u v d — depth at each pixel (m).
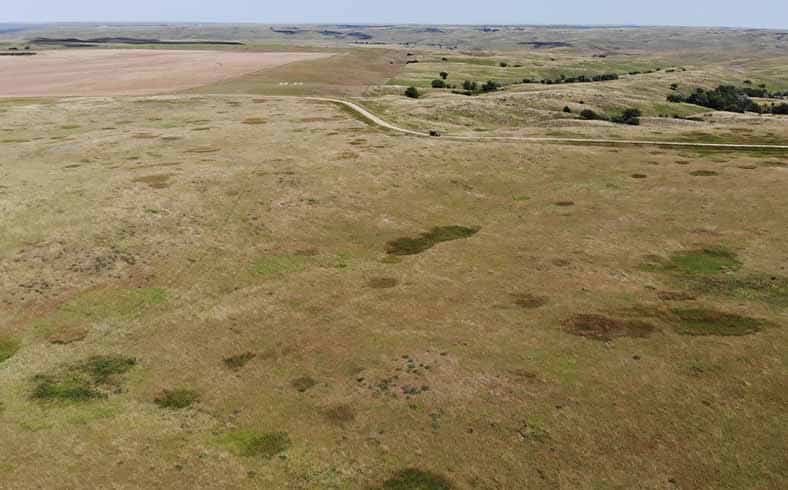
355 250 43.66
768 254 41.56
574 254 42.31
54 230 43.94
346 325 32.75
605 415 24.75
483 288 37.09
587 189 57.06
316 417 25.19
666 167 63.84
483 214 51.28
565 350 29.67
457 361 28.86
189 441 23.88
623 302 34.78
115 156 66.00
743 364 28.11
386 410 25.47
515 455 22.66
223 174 58.03
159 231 44.72
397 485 21.39
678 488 20.95
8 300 35.03
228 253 42.22
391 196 54.22
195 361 29.64
